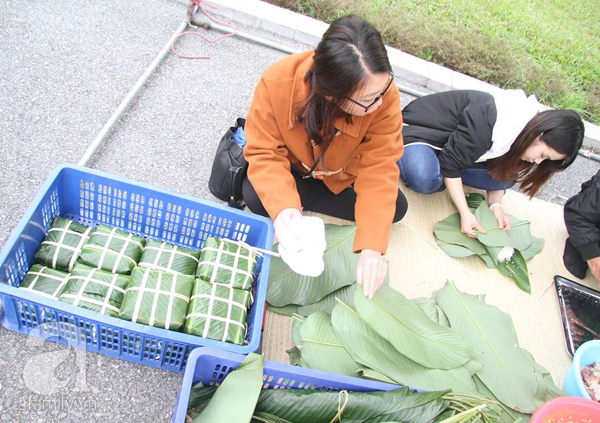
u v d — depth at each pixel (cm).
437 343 162
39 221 160
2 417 141
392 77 133
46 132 212
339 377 138
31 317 150
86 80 239
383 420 132
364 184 164
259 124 155
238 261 167
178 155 225
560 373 197
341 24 118
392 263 213
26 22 252
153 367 161
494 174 212
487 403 144
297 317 169
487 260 224
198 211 176
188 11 280
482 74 336
